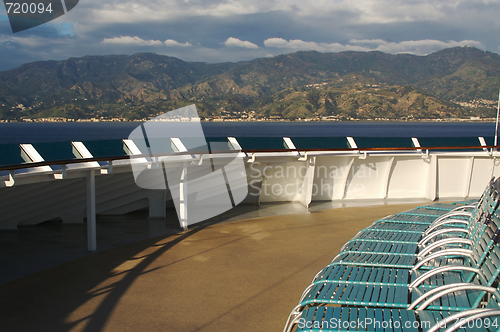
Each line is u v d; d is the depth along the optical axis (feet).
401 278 8.48
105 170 15.52
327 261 13.83
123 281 12.05
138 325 9.18
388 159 25.71
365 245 10.98
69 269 13.24
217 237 17.12
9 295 11.03
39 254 15.23
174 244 16.15
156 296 10.88
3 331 8.89
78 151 18.86
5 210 18.57
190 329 8.98
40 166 13.15
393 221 13.83
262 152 21.99
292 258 14.17
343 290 7.84
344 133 314.76
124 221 20.80
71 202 20.35
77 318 9.55
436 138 48.26
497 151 26.94
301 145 37.45
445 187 26.27
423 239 10.78
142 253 14.97
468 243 9.18
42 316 9.68
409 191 26.53
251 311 9.91
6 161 16.29
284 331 7.28
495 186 8.36
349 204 24.30
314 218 20.58
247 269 13.07
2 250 15.84
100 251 15.30
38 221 20.44
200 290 11.28
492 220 7.77
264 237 17.03
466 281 7.82
